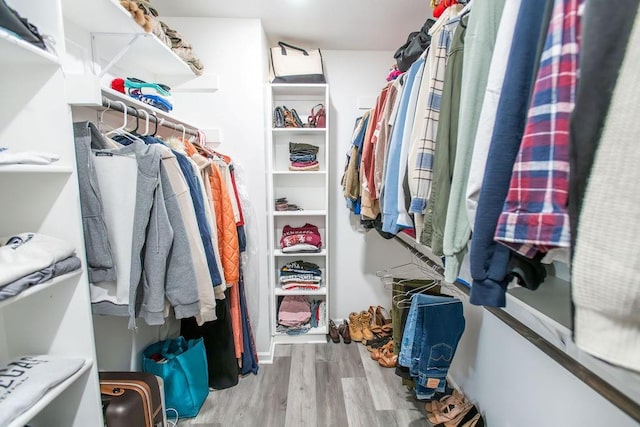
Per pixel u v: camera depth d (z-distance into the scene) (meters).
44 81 0.88
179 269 1.06
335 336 2.32
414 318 1.42
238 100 1.91
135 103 1.22
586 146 0.35
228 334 1.78
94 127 1.01
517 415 1.17
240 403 1.66
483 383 1.41
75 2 1.06
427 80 0.92
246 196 1.97
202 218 1.26
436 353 1.37
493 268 0.55
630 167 0.32
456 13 0.98
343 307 2.60
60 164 0.91
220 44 1.87
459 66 0.75
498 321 1.29
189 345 1.64
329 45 2.23
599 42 0.34
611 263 0.33
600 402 0.82
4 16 0.69
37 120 0.90
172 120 1.60
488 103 0.58
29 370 0.88
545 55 0.45
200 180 1.30
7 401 0.74
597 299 0.34
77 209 0.94
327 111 2.06
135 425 1.11
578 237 0.36
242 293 1.89
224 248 1.53
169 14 1.82
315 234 2.30
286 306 2.32
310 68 2.05
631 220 0.32
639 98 0.31
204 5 1.72
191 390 1.56
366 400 1.68
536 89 0.46
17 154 0.76
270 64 2.18
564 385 0.94
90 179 0.97
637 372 0.33
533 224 0.44
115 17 1.17
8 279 0.71
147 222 0.98
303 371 1.95
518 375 1.16
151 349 1.59
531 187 0.45
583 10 0.38
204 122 1.93
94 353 1.01
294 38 2.11
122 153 1.00
